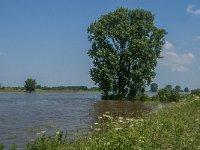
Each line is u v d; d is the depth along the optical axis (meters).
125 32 73.62
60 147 13.20
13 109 42.81
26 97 85.38
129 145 13.01
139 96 73.12
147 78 73.94
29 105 51.72
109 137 13.72
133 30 74.00
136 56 74.12
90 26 75.62
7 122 28.06
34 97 86.12
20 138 20.34
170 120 18.62
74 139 14.84
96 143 13.16
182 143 13.93
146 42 73.44
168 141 14.08
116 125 16.92
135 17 76.38
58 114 36.25
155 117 20.78
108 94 75.12
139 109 44.31
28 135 21.44
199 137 14.89
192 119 19.28
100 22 75.69
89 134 16.27
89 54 74.75
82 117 33.00
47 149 13.16
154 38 75.56
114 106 51.53
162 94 70.19
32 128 24.39
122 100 73.00
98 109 44.62
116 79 74.44
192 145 13.74
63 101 65.81
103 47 74.44
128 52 73.06
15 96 91.94
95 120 30.12
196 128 16.61
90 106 50.84
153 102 64.69
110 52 73.75
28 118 31.52
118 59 73.75
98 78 73.38
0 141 19.31
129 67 75.00
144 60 74.12
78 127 24.77
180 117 20.16
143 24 74.88
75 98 81.94
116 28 74.12
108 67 73.69
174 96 68.81
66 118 31.95
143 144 13.38
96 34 74.75
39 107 47.31
